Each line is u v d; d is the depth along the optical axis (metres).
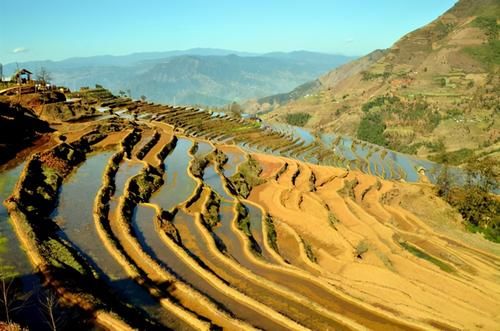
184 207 75.44
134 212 69.75
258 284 53.16
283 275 57.56
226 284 50.28
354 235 75.19
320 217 83.06
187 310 42.88
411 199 106.06
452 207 104.94
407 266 65.69
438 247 76.56
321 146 181.25
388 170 157.25
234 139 161.12
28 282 41.44
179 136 135.00
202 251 60.53
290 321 44.56
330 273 61.34
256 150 151.62
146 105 178.12
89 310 37.84
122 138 108.75
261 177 107.38
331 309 50.22
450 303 54.97
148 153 107.50
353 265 64.38
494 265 71.31
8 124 93.06
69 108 126.88
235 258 61.38
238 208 80.75
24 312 37.06
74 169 85.19
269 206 88.62
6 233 50.88
